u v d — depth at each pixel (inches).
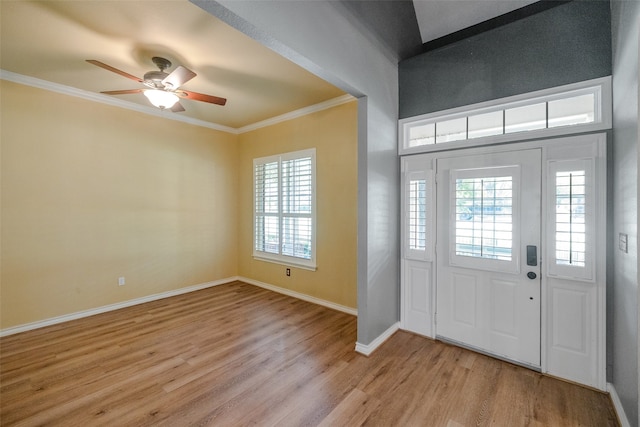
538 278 92.9
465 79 107.1
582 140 85.3
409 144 124.6
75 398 80.0
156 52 103.0
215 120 183.8
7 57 106.2
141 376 90.4
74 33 91.4
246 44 98.2
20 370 93.4
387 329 117.4
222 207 197.9
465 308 108.1
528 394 82.4
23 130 122.6
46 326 127.6
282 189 175.5
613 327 80.3
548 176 90.5
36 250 126.2
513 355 97.9
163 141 168.1
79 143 137.8
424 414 74.7
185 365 96.8
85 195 139.7
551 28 90.7
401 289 123.7
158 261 166.1
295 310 148.3
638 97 59.1
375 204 109.1
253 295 173.0
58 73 119.2
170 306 153.9
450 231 110.0
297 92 138.5
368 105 103.9
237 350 106.9
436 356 102.7
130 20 85.1
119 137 150.9
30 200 124.7
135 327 126.9
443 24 115.4
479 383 87.4
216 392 83.0
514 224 96.7
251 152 196.4
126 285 153.3
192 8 80.2
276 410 75.9
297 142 166.7
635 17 60.5
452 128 112.5
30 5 77.7
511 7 104.9
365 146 104.2
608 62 82.0
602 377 82.7
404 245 122.1
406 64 121.6
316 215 157.5
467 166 106.2
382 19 99.1
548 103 93.4
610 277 81.3
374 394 82.2
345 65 91.0
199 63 111.0
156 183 165.3
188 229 179.8
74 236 136.5
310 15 77.5
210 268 191.5
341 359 100.8
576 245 86.4
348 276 144.9
